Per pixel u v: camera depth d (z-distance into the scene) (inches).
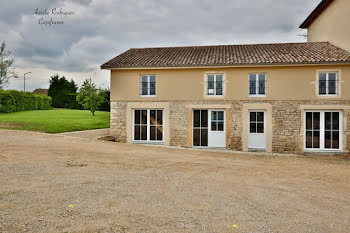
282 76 458.6
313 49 507.5
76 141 412.5
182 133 486.3
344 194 198.5
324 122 454.6
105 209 140.4
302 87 453.1
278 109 459.2
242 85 468.4
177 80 487.2
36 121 658.8
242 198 174.7
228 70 471.8
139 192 175.0
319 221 140.5
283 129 457.7
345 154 442.6
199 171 256.7
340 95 442.0
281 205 164.6
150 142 498.6
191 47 610.2
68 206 141.6
